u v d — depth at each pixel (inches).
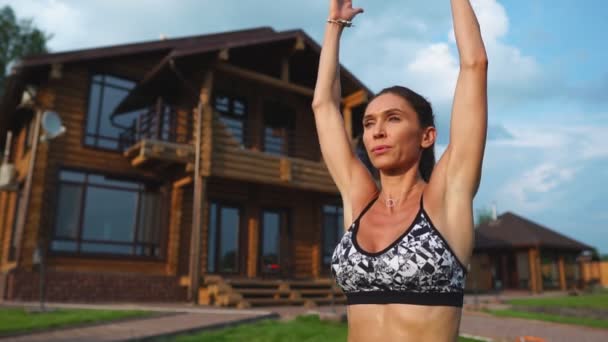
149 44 544.4
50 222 460.4
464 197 52.0
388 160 57.2
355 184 63.9
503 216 1176.8
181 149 487.5
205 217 550.6
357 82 618.2
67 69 498.3
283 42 587.2
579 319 443.8
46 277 433.1
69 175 482.3
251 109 619.2
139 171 518.3
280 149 642.2
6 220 613.9
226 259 563.2
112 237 494.3
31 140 513.0
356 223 56.8
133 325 265.9
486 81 53.4
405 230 51.7
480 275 1087.6
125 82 540.1
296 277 606.9
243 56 609.6
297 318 317.1
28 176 455.2
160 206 527.8
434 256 48.7
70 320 269.6
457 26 55.4
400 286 49.2
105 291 456.8
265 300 463.5
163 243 517.3
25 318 276.7
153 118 530.3
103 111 517.7
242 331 262.1
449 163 53.1
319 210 645.3
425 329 47.8
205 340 232.4
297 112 661.3
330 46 72.9
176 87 572.4
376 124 58.6
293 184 556.4
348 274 52.4
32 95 476.1
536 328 369.1
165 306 408.2
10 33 1040.8
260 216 595.8
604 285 1190.9
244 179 519.8
